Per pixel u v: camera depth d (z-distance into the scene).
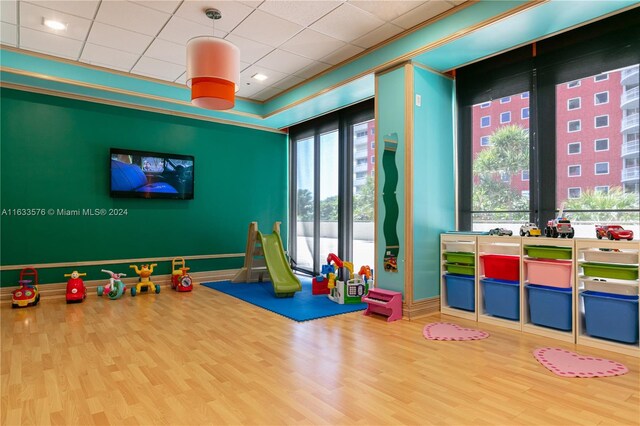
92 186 5.25
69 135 5.09
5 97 4.68
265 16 3.66
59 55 4.54
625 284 2.86
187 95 5.58
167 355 2.87
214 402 2.14
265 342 3.17
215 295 5.14
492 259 3.68
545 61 3.66
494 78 4.07
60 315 4.05
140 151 5.52
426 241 4.06
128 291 5.31
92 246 5.24
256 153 6.81
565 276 3.18
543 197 3.66
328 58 4.64
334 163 6.12
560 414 2.01
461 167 4.36
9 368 2.61
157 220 5.77
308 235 6.70
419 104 4.01
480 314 3.77
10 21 3.73
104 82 4.92
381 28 3.89
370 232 5.48
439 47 3.65
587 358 2.78
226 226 6.44
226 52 3.06
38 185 4.88
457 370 2.58
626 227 3.17
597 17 3.12
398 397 2.20
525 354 2.88
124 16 3.65
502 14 3.12
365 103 5.48
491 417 1.98
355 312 4.19
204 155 6.23
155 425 1.91
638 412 2.03
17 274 4.74
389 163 4.12
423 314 4.02
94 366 2.65
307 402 2.14
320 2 3.41
